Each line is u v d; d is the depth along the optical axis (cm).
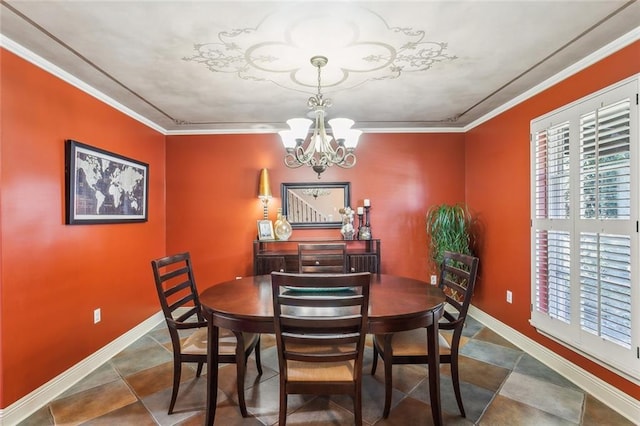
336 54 213
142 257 346
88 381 247
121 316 308
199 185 398
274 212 400
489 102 310
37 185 218
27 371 209
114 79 250
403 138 401
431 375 187
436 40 197
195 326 206
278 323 159
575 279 232
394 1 161
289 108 319
